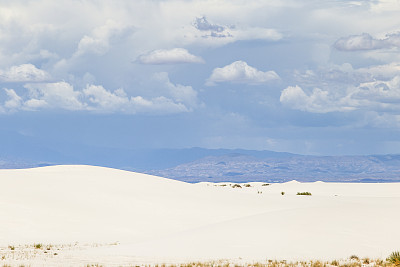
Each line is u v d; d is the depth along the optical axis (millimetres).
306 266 54219
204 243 68688
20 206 97938
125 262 57625
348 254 61844
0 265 53656
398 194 193500
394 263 55750
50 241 79875
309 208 87188
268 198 132125
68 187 119562
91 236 85438
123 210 106125
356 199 129375
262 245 66312
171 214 106562
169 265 54469
